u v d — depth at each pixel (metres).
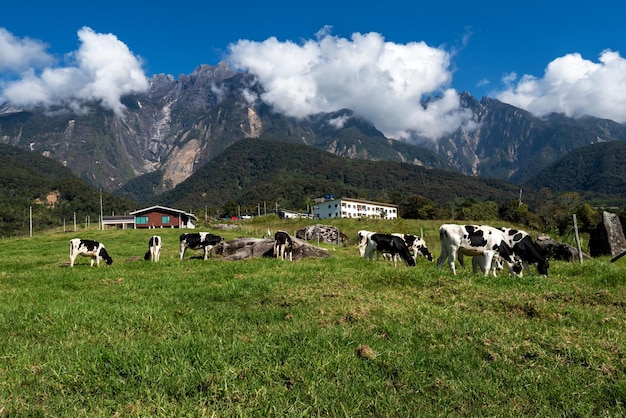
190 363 5.17
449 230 13.22
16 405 4.20
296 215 116.00
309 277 11.71
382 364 5.24
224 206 154.00
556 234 27.50
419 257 23.62
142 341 6.18
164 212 79.25
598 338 6.14
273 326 6.93
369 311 7.70
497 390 4.65
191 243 22.28
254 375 4.79
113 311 8.30
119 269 16.94
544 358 5.46
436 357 5.50
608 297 8.43
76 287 12.34
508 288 9.53
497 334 6.36
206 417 3.90
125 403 4.26
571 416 4.18
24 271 17.88
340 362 5.21
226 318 7.73
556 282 10.32
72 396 4.45
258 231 55.56
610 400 4.46
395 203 135.00
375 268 13.66
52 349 6.04
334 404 4.26
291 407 4.09
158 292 10.80
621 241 21.39
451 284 9.81
